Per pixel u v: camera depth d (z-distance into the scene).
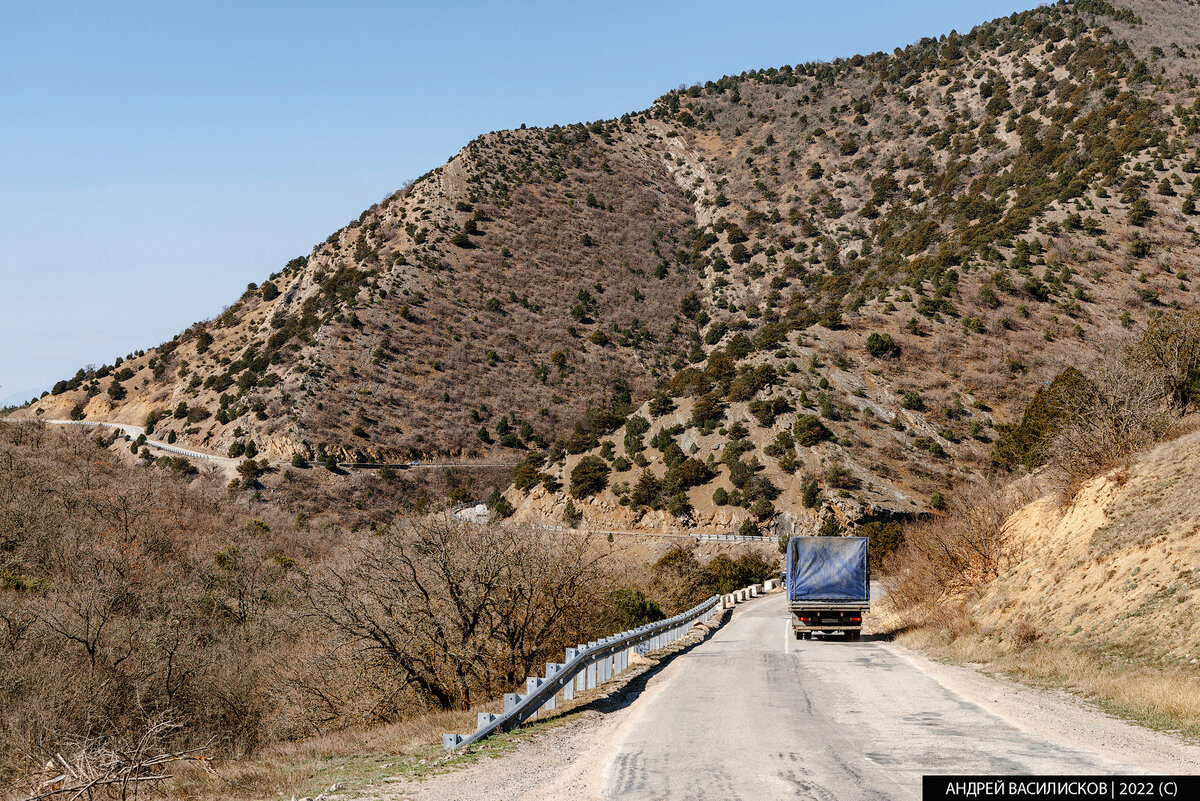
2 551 34.03
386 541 20.73
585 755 9.15
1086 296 87.44
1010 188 135.88
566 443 101.69
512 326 145.88
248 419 112.62
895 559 39.06
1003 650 16.88
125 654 22.78
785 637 25.84
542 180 194.75
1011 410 78.31
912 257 126.62
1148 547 15.81
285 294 158.38
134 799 8.72
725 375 93.06
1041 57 192.25
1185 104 130.00
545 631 21.86
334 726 20.25
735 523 75.81
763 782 7.37
